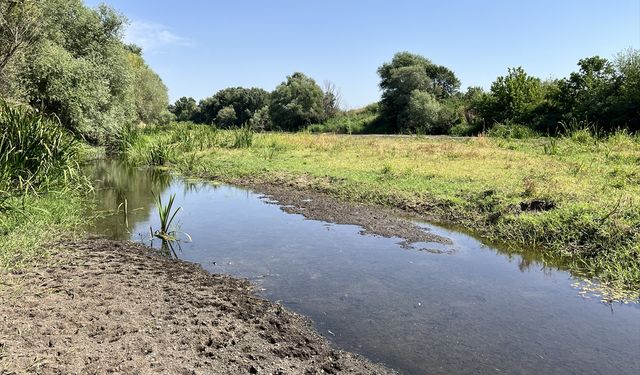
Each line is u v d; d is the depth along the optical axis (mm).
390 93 49000
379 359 4246
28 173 8938
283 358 4102
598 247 6934
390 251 7406
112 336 4148
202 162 17922
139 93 44094
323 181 13070
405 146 20828
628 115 27562
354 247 7602
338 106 60906
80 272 5855
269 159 18094
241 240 8008
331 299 5555
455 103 47312
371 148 20641
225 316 4832
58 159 9797
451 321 5027
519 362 4238
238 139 22984
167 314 4730
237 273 6395
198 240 8000
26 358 3637
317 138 26516
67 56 20078
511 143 20078
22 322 4262
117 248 7176
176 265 6500
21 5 12852
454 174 12562
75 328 4242
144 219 9422
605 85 29797
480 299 5613
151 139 23656
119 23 25438
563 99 32812
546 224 7836
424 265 6785
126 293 5219
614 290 5859
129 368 3625
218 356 3994
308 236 8250
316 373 3895
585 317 5152
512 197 9391
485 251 7496
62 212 8695
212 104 91125
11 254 6258
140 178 15445
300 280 6156
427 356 4316
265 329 4621
